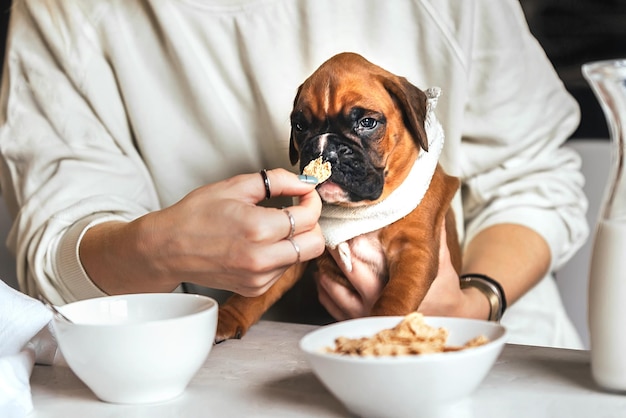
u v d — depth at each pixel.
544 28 2.72
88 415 0.92
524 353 1.09
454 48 1.63
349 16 1.64
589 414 0.86
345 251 1.38
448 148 1.68
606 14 2.66
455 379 0.83
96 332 0.91
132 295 1.05
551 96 1.84
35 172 1.64
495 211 1.78
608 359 0.90
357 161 1.25
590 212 2.29
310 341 0.92
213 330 0.98
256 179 1.19
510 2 1.77
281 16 1.64
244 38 1.64
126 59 1.70
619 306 0.89
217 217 1.17
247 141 1.70
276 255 1.14
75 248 1.43
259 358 1.13
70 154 1.65
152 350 0.91
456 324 0.98
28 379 0.97
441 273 1.47
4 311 1.00
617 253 0.88
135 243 1.26
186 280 1.27
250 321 1.32
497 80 1.73
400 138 1.31
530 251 1.71
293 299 1.72
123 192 1.65
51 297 1.49
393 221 1.36
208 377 1.04
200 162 1.72
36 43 1.74
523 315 1.84
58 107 1.70
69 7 1.71
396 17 1.64
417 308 1.35
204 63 1.68
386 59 1.65
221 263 1.17
